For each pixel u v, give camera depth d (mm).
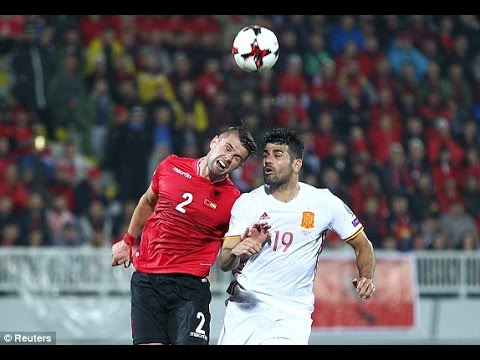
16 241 53562
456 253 56781
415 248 59594
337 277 53781
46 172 57875
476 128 72938
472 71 75438
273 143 26391
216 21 71000
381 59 72812
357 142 65438
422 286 55969
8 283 50938
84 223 56656
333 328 53344
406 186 63406
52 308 51250
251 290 26703
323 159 63375
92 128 62094
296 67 68500
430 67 73562
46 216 54938
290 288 26703
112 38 66000
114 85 64062
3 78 64062
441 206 64688
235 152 27469
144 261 28797
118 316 52125
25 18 64500
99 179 59188
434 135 68062
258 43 30469
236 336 26797
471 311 56344
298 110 66625
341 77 70188
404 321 54906
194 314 28438
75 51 64562
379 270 55062
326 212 26734
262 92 66812
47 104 62156
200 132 63250
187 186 28312
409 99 70625
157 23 69125
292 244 26531
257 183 59031
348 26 73000
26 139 59531
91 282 52000
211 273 52844
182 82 66125
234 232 26609
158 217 28609
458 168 67500
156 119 61750
